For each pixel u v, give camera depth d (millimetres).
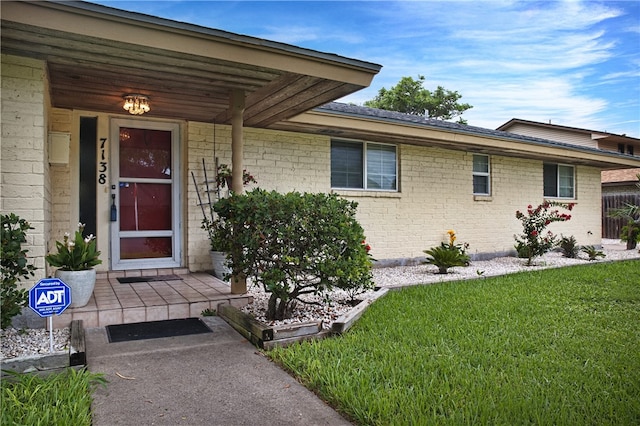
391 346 3652
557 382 2932
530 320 4523
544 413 2475
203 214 6781
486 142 9109
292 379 3111
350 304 5137
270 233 4117
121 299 4816
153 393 2861
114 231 6359
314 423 2488
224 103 5906
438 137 8320
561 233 11938
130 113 6195
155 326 4379
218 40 4031
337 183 8273
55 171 5992
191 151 6809
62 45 3883
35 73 4254
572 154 10727
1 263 3426
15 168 4188
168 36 3844
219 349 3740
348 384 2807
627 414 2488
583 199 12539
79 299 4379
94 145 6266
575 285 6531
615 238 16953
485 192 10406
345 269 4176
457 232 9766
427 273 7953
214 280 6059
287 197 4188
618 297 5672
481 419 2389
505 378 3018
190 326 4395
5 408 2391
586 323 4434
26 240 3900
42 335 3771
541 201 11367
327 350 3568
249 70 4543
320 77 4660
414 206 9117
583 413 2518
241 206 4188
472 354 3467
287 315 4441
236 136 5199
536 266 8930
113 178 6355
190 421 2500
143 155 6605
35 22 3328
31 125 4250
